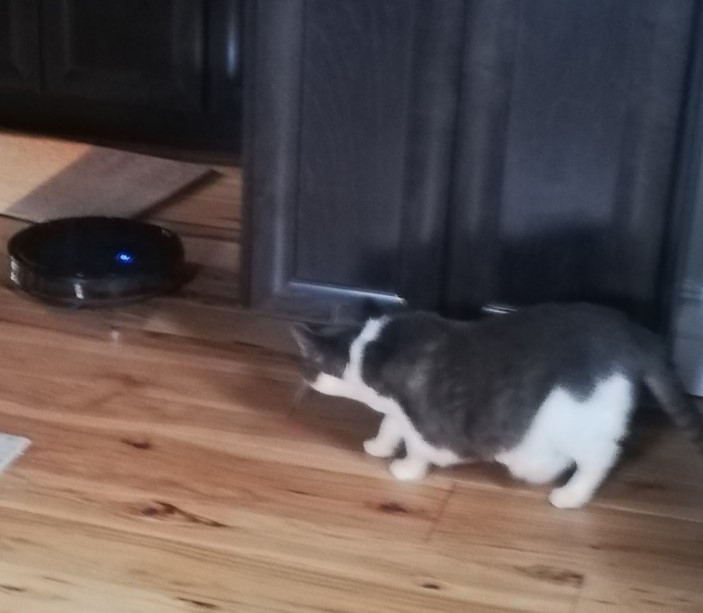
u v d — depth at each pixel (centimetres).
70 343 202
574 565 150
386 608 141
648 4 165
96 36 301
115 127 313
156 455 170
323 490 164
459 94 178
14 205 260
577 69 172
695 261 188
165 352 201
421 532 155
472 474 169
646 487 168
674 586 147
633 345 159
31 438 172
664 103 170
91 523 154
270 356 201
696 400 193
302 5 179
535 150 178
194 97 301
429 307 194
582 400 154
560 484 168
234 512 158
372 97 182
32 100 314
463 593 144
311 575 146
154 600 140
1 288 222
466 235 187
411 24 176
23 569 144
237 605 140
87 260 216
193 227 254
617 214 179
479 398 155
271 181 193
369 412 185
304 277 199
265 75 185
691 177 173
